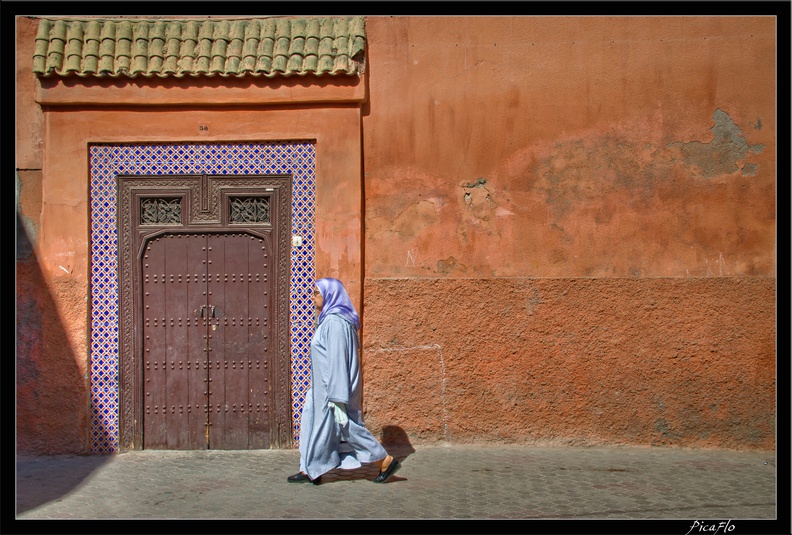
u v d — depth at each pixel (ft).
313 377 19.72
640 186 23.34
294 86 22.77
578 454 22.40
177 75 22.41
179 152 22.97
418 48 23.32
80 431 22.63
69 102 22.49
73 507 18.06
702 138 23.32
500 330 23.17
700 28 23.34
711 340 23.07
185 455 22.52
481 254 23.31
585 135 23.34
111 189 22.91
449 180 23.34
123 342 22.89
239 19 23.40
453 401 23.16
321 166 22.86
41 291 22.63
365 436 19.58
